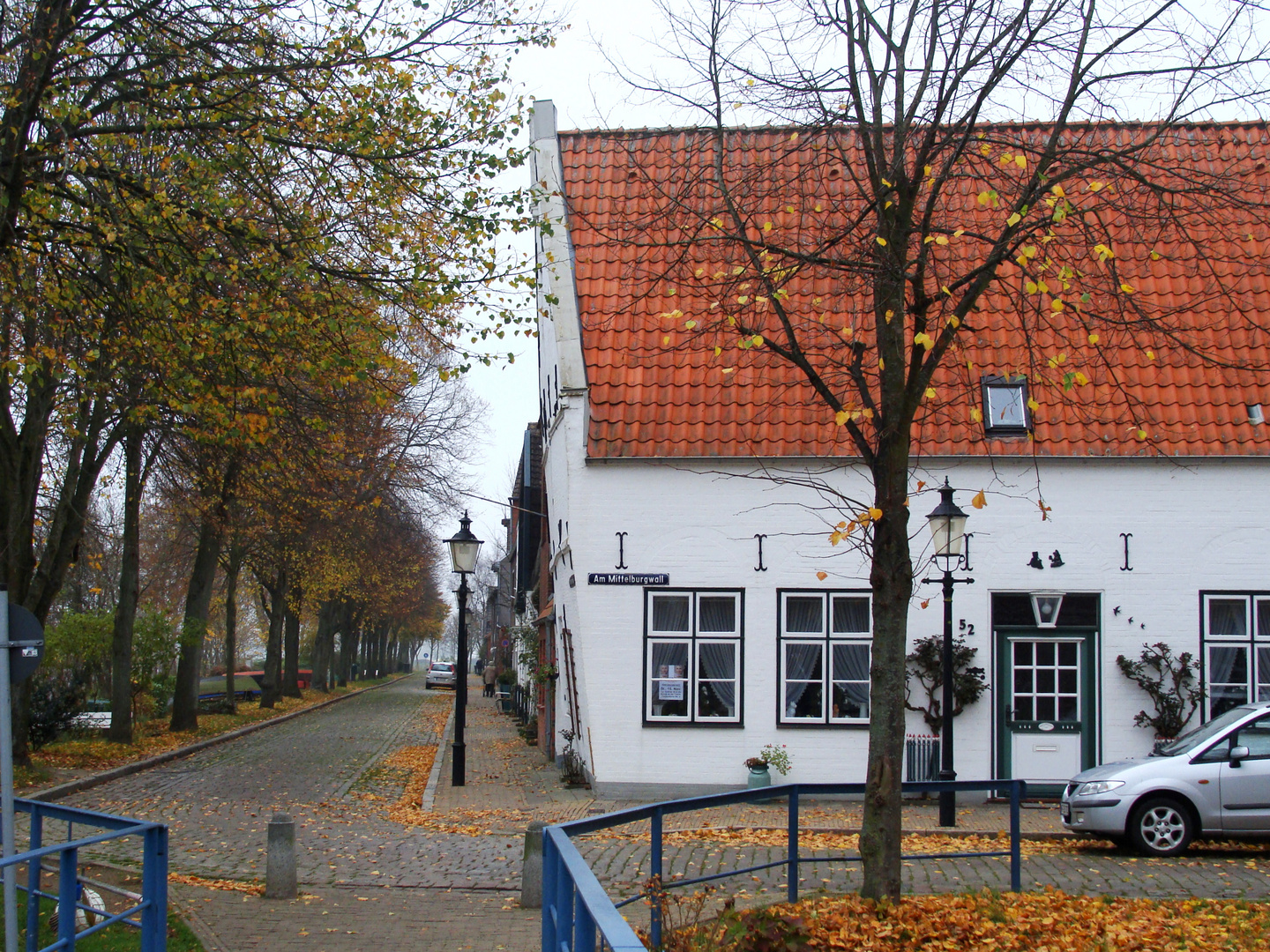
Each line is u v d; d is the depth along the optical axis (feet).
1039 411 56.13
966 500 55.72
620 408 57.88
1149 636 54.85
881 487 28.35
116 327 44.42
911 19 30.17
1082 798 41.55
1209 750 41.29
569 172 65.10
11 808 22.54
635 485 56.75
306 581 138.21
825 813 50.78
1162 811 40.57
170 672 120.57
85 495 69.00
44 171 40.86
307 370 46.80
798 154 48.11
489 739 100.37
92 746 78.33
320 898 33.40
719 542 56.44
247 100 41.60
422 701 178.70
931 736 54.90
